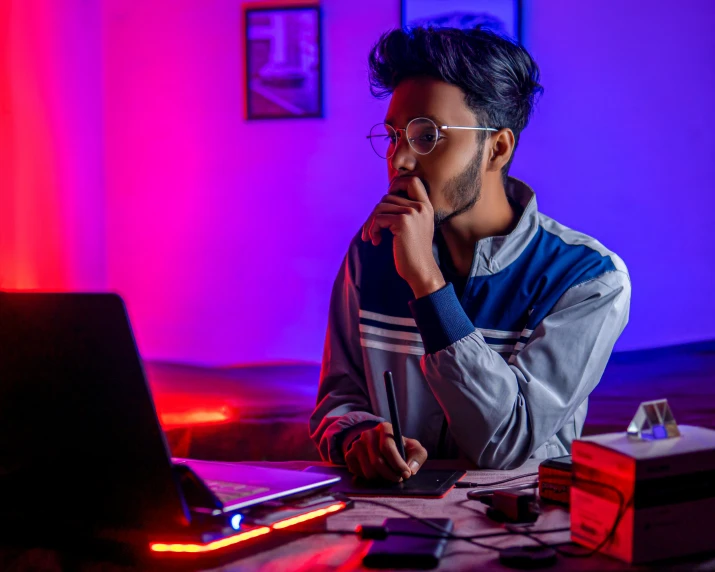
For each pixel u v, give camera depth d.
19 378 0.82
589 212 5.10
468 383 1.26
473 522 0.94
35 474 0.85
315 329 5.36
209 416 3.86
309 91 5.22
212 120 5.34
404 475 1.13
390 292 1.58
